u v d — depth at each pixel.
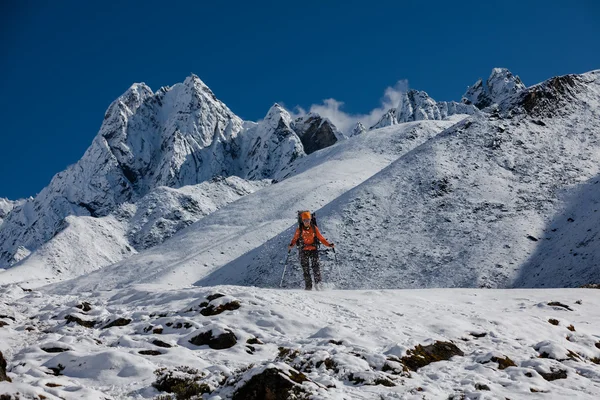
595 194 79.62
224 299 12.80
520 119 105.38
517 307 16.08
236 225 149.25
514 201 83.31
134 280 123.25
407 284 69.44
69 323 13.04
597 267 58.31
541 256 68.00
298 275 77.06
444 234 78.44
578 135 102.62
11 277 167.62
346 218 85.88
